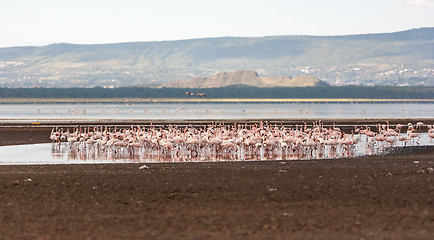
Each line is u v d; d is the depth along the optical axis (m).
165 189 25.73
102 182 27.73
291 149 46.47
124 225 19.56
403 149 45.22
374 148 47.28
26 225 19.66
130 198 23.88
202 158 40.97
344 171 30.73
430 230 18.45
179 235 18.33
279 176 29.19
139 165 35.38
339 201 22.78
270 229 18.84
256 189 25.50
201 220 20.12
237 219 20.20
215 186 26.38
